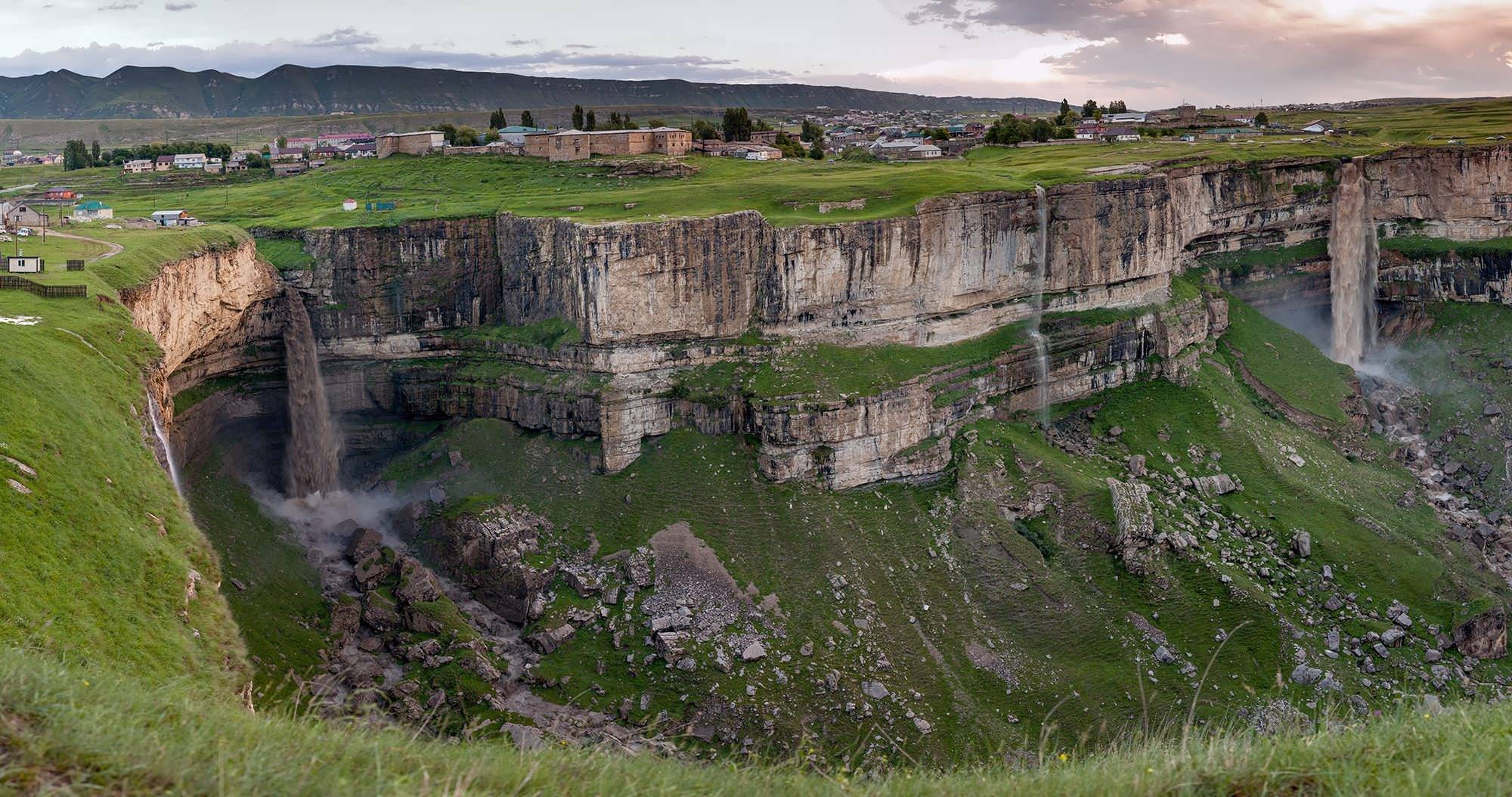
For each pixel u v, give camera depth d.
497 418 146.38
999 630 119.69
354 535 130.88
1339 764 34.81
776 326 144.62
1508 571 138.38
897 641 115.88
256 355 144.88
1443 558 135.12
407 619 115.75
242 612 108.94
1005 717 109.44
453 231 151.50
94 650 51.28
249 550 121.75
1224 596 122.56
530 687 109.75
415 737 38.28
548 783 35.47
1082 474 141.50
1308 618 123.06
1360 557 133.62
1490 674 119.25
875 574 124.19
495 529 126.00
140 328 101.12
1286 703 109.25
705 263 140.38
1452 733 36.91
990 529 131.50
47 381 73.06
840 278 145.88
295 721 39.56
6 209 140.75
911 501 137.12
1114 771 37.72
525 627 118.69
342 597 118.88
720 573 121.06
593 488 134.25
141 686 44.06
